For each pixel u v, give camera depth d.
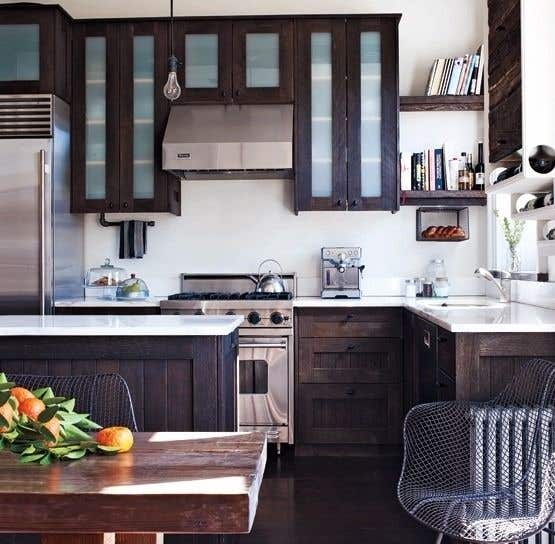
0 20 4.39
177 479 1.33
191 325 2.76
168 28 4.55
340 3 4.91
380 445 4.23
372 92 4.51
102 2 4.95
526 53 2.72
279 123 4.44
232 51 4.52
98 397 2.12
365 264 4.88
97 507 1.25
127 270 4.95
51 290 4.31
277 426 4.19
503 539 1.75
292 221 4.90
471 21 4.86
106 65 4.59
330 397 4.22
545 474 1.83
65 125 4.54
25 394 1.58
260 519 3.04
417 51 4.87
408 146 4.83
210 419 2.72
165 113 4.57
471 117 4.80
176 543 2.76
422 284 4.71
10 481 1.32
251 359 4.19
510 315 3.07
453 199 4.67
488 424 2.22
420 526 2.94
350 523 2.99
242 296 4.44
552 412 2.08
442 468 2.26
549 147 2.72
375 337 4.20
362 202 4.50
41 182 4.27
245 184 4.92
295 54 4.51
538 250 3.53
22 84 4.36
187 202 4.94
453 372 2.71
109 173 4.59
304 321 4.23
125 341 2.74
